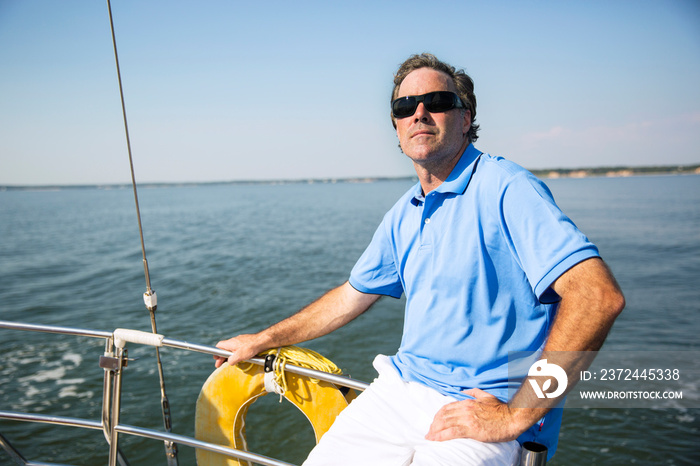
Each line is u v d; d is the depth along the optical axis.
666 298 14.98
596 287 1.14
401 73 1.75
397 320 12.13
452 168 1.62
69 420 1.85
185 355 9.87
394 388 1.65
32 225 50.47
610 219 43.38
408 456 1.52
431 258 1.56
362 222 44.81
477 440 1.32
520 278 1.41
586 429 7.07
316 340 10.92
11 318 13.77
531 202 1.30
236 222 49.41
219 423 1.91
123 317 13.56
